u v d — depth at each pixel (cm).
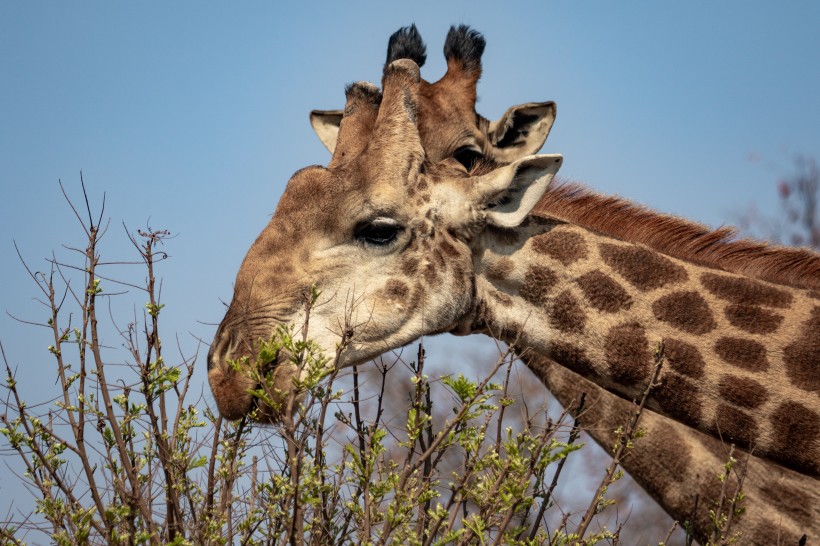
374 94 1246
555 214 1212
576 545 923
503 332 1171
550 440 934
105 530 845
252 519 873
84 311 891
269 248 1128
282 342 895
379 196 1138
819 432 1073
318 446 874
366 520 835
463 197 1162
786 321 1112
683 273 1149
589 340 1138
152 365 871
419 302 1141
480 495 894
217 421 968
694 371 1106
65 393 877
